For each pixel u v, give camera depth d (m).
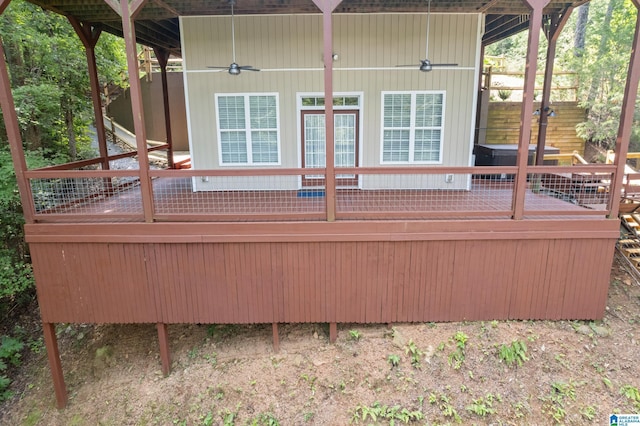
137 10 4.46
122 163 12.55
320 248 5.07
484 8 6.41
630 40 11.65
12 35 8.42
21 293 8.02
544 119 7.61
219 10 6.37
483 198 6.35
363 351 5.43
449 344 5.21
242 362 5.68
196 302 5.23
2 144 8.41
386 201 6.09
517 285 5.22
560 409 4.68
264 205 5.87
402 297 5.23
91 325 7.05
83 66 10.77
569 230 5.04
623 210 7.19
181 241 5.02
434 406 4.86
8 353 6.55
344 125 7.07
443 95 6.86
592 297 5.29
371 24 6.64
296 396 5.22
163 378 5.69
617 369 4.95
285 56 6.79
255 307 5.25
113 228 5.00
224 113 7.00
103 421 5.39
